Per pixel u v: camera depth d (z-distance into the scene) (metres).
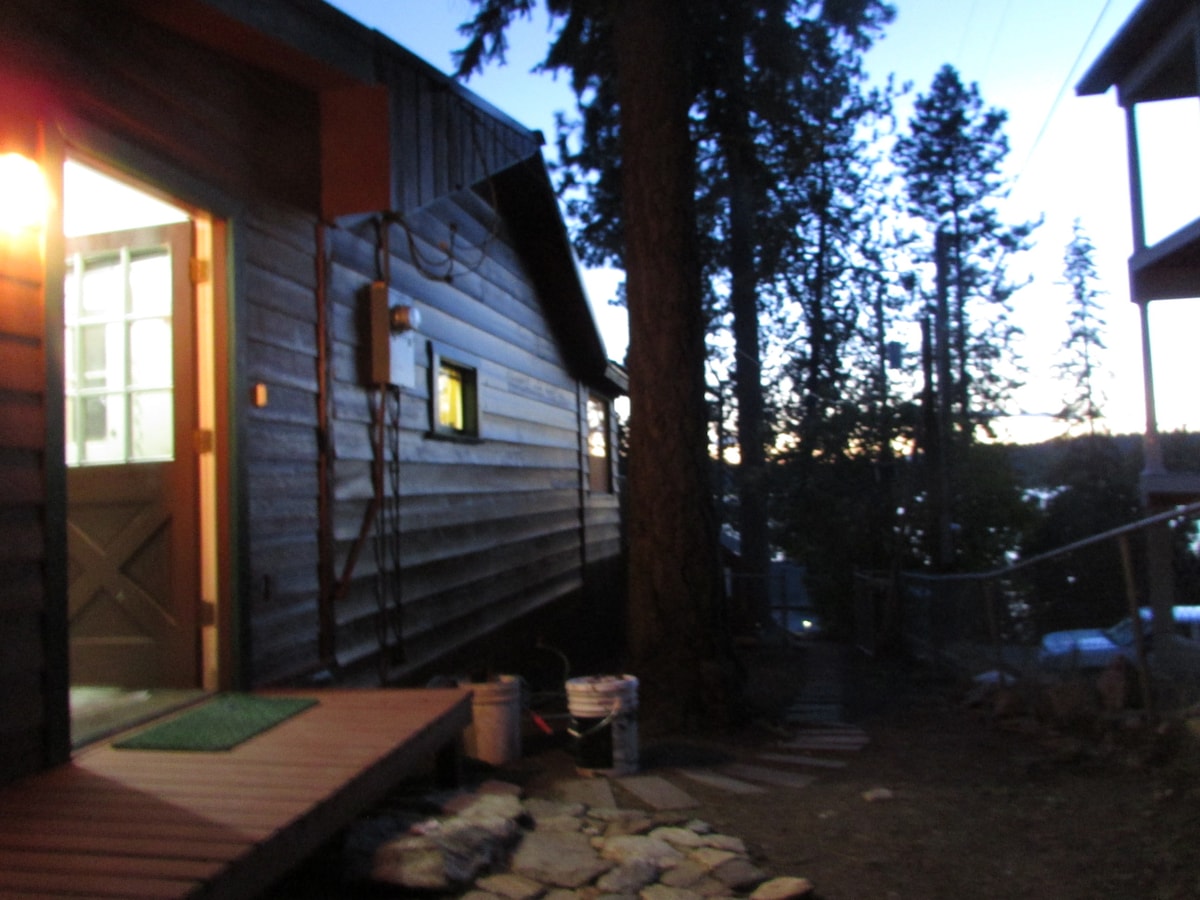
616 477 14.56
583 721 5.31
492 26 9.19
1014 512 19.20
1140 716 5.45
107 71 3.81
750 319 17.39
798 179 19.58
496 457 8.64
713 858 3.80
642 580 7.06
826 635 18.70
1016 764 5.47
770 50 10.88
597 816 4.33
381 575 6.05
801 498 17.80
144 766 3.39
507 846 3.87
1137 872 3.62
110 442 4.72
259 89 4.95
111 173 3.92
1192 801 4.17
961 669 9.37
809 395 19.00
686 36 7.64
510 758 5.58
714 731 6.61
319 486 5.33
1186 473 8.53
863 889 3.67
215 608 4.45
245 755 3.54
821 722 7.34
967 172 25.69
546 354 10.50
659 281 7.30
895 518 15.12
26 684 3.24
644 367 7.27
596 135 12.07
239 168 4.71
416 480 6.74
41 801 3.00
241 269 4.62
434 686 5.80
